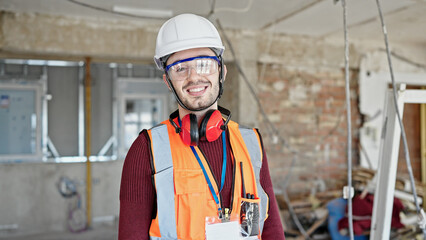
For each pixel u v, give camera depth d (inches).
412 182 52.4
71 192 172.6
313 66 168.4
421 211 51.6
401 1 119.6
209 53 40.2
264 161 44.5
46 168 170.1
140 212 37.9
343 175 165.8
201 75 39.2
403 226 121.8
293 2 121.3
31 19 130.6
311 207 147.6
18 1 119.3
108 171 181.3
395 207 121.8
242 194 41.1
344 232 124.4
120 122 192.1
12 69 173.3
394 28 153.5
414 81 182.5
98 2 120.9
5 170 165.2
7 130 173.0
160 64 42.9
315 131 170.1
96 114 187.0
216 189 40.0
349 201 52.5
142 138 40.5
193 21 40.8
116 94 190.7
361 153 174.4
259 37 158.9
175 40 39.6
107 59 158.1
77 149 183.0
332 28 154.1
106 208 179.8
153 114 199.3
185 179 39.2
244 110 156.1
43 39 131.8
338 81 174.1
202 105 39.7
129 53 142.6
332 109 172.9
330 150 172.2
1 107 172.4
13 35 128.4
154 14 133.5
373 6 124.5
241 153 42.5
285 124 165.3
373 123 175.8
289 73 166.4
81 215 172.9
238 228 39.6
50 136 178.9
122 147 192.5
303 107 168.4
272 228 43.6
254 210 40.5
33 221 167.2
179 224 38.8
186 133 39.0
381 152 63.5
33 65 176.1
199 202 39.1
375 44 176.6
